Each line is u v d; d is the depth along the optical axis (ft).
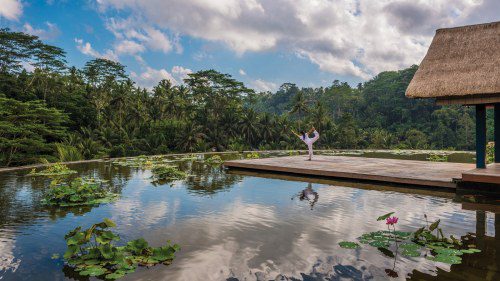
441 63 24.22
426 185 22.82
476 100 21.86
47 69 112.78
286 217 15.19
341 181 26.37
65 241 12.09
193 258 10.38
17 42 105.40
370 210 16.56
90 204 17.67
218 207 17.13
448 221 14.64
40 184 24.29
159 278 8.99
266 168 31.81
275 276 9.13
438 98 23.13
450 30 26.32
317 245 11.51
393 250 11.03
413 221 14.61
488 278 8.98
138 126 129.59
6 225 14.02
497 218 15.08
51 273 9.36
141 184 24.45
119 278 8.99
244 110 162.91
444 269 9.55
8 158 74.02
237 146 123.85
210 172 32.04
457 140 183.42
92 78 157.69
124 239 12.20
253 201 18.60
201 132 134.51
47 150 80.69
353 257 10.44
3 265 9.93
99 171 32.32
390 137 158.10
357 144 157.69
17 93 99.14
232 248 11.24
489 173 20.58
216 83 164.04
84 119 115.44
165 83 170.71
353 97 253.03
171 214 15.70
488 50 23.21
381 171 27.22
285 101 372.99
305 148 139.03
